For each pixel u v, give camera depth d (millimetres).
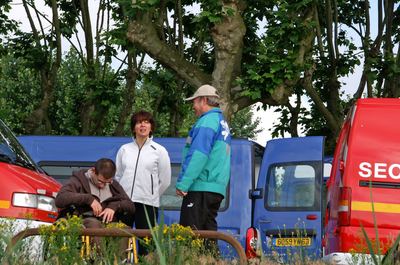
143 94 43312
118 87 28484
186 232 5492
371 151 9305
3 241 4930
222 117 9500
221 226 15875
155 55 23797
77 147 16531
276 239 15977
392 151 9281
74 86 53438
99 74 28891
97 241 5887
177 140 16156
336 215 9383
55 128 31078
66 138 16594
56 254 5520
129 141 16516
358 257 6691
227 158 9477
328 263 7285
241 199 15930
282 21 23969
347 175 9289
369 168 9273
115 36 23562
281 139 16734
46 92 29672
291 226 16016
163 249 4508
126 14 23203
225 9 22922
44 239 5676
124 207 9297
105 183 9281
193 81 23953
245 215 15883
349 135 9391
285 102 23719
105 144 16500
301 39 23953
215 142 9383
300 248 7332
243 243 15805
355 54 28531
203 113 9469
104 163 9242
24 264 5527
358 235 9141
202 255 5723
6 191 10672
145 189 10461
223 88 23312
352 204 9234
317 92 28938
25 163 11664
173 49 25688
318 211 15992
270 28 23969
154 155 10523
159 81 28938
